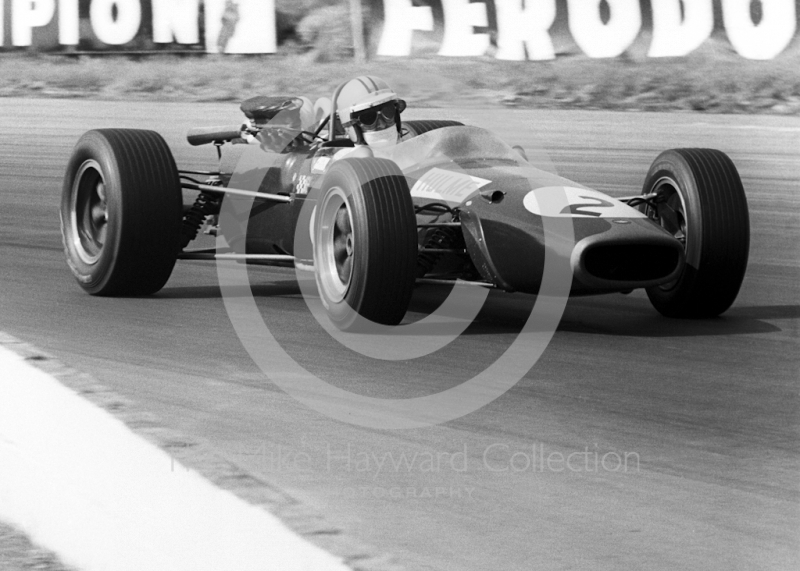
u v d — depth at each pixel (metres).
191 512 9.53
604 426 12.55
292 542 8.95
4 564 8.66
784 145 46.59
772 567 8.69
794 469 11.07
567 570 8.59
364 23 57.81
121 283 20.31
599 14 56.62
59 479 10.30
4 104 57.44
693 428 12.52
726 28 55.75
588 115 53.03
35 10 61.81
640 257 16.75
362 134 19.36
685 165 18.91
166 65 60.12
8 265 24.27
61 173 42.50
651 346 16.94
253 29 59.09
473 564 8.67
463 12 57.06
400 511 9.75
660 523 9.58
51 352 15.72
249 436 11.87
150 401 13.16
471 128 19.44
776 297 21.97
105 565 8.59
